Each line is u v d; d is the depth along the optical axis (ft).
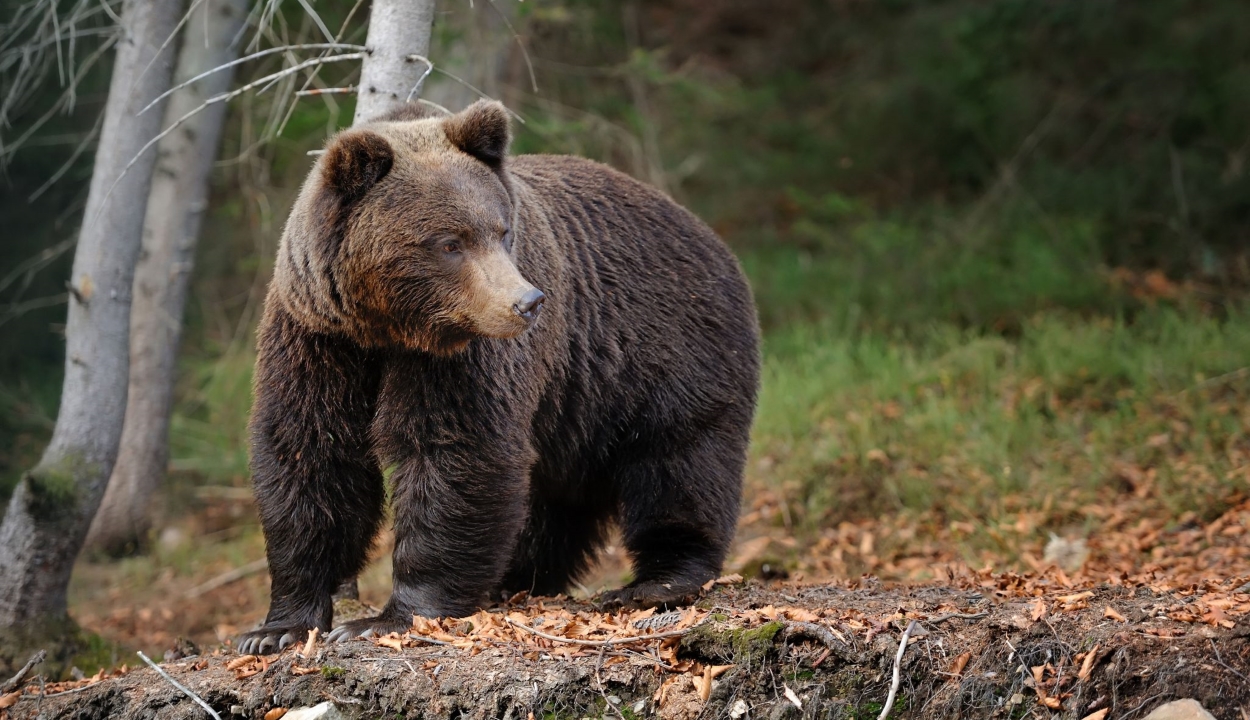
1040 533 41.68
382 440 26.35
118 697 25.71
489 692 23.26
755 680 23.22
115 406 38.37
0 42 56.44
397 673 23.91
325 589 27.40
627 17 76.89
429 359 25.79
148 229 53.57
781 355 62.85
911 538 43.62
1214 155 69.31
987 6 78.13
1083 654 22.27
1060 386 52.95
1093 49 76.13
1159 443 46.60
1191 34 72.74
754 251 73.72
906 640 22.93
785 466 50.37
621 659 23.90
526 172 30.53
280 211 62.49
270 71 56.39
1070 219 68.80
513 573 33.71
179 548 54.80
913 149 78.33
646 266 31.45
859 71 83.92
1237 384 49.90
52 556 37.55
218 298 70.18
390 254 24.30
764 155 80.12
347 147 24.20
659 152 72.64
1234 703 21.12
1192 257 64.28
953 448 48.47
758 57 89.25
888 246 69.82
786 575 40.60
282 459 26.43
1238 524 38.65
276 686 24.39
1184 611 22.97
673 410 31.22
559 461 30.63
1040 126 74.69
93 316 37.81
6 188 64.59
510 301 23.58
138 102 37.91
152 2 37.93
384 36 33.19
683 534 31.01
